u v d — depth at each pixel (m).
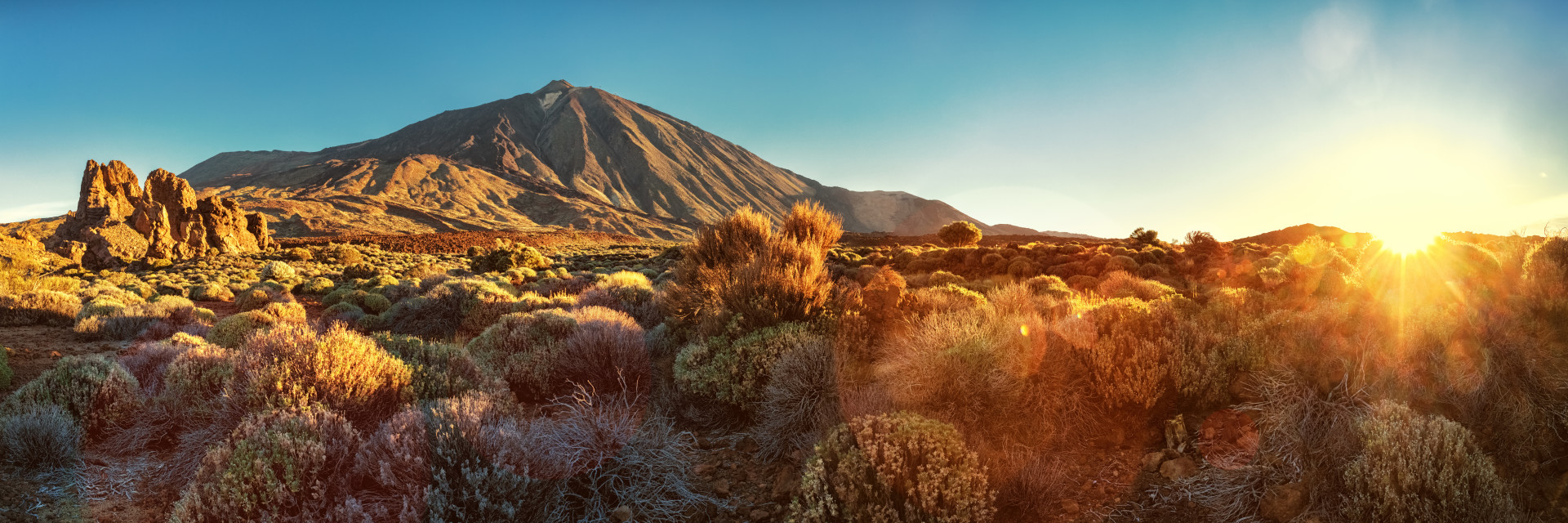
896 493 3.16
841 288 7.09
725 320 6.82
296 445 3.47
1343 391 3.55
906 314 6.54
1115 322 4.95
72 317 11.54
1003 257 24.16
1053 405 4.15
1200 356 4.21
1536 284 4.75
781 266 7.70
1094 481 3.60
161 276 34.94
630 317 9.82
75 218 69.31
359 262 49.50
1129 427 4.10
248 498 3.22
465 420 3.62
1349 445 3.07
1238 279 13.09
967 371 4.20
